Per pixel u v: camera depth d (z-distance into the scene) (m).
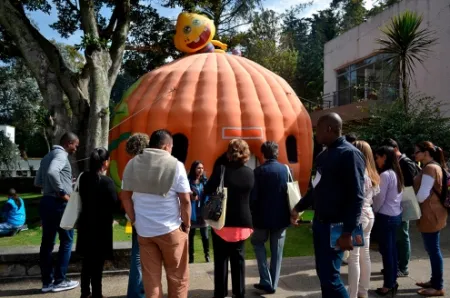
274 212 4.87
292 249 7.57
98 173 4.63
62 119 11.91
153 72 11.19
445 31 13.87
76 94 11.95
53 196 5.02
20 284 5.31
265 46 34.62
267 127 9.87
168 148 4.01
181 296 3.89
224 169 4.50
